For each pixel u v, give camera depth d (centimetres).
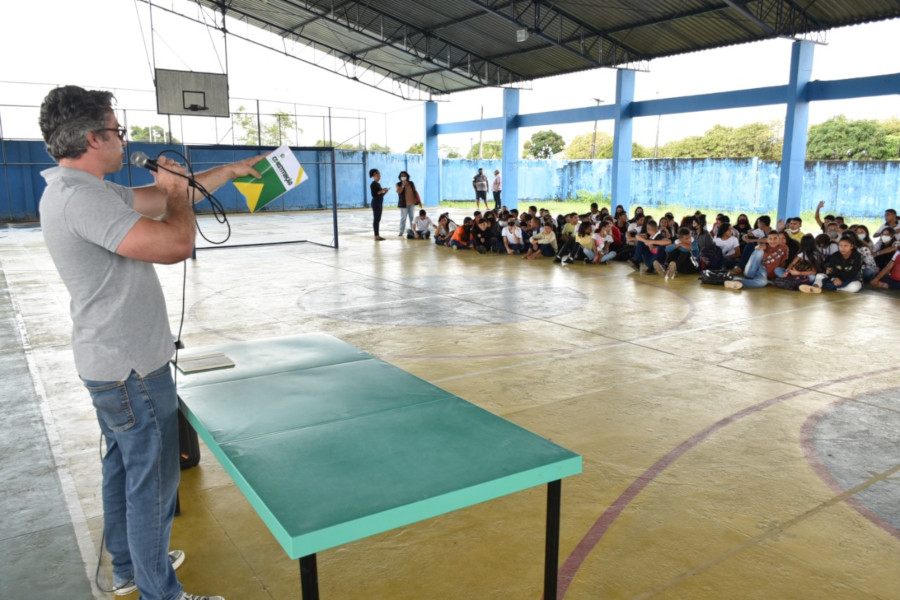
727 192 2144
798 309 696
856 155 2758
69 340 577
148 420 186
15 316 673
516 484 172
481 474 171
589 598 221
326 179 2584
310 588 149
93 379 179
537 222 1187
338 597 223
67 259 172
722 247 927
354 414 215
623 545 254
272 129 2489
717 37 1415
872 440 354
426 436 197
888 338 571
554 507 185
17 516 281
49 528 271
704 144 3462
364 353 292
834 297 764
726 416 389
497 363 499
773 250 834
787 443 350
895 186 1814
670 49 1546
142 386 183
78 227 167
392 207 2719
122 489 214
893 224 921
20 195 1959
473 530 266
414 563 244
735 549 251
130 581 225
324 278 905
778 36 1220
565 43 1655
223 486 308
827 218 957
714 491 297
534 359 510
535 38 1695
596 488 301
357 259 1105
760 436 360
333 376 256
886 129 2720
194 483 312
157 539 194
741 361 502
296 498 157
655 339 570
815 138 2845
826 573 235
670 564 241
